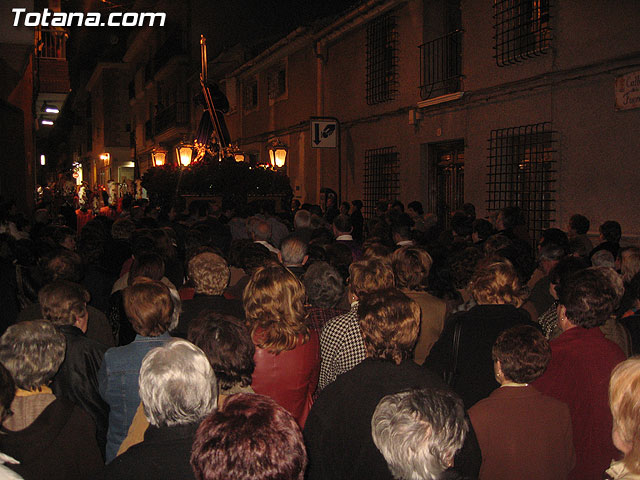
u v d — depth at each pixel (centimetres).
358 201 1074
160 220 1076
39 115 1762
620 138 705
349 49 1348
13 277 470
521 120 862
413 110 1095
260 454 131
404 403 161
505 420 238
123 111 3812
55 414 228
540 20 820
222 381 246
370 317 244
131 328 381
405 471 155
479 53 945
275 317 288
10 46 907
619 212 710
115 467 181
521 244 452
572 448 246
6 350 228
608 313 281
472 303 349
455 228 651
